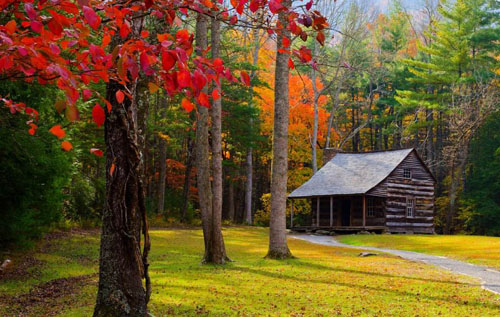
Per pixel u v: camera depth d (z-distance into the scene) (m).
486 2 48.19
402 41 58.25
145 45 2.71
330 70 45.19
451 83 48.44
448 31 48.53
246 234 30.50
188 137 37.41
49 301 9.11
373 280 11.94
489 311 8.42
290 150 50.28
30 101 12.34
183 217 36.34
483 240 26.27
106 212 6.19
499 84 47.72
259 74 40.25
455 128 44.38
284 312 8.26
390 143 66.62
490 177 47.16
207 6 3.26
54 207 15.84
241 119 36.56
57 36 2.73
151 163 43.41
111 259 6.14
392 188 35.94
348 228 34.44
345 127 64.44
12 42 2.48
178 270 13.22
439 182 54.00
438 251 21.20
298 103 48.09
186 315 7.88
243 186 53.41
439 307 8.78
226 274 12.53
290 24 2.96
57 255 15.63
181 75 2.66
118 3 3.19
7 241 13.77
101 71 2.88
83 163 26.30
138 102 7.77
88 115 20.72
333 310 8.45
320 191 37.59
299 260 15.96
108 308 6.07
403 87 58.75
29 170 12.35
